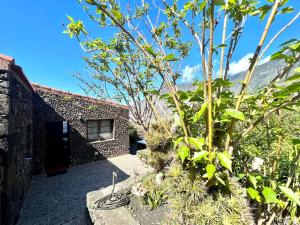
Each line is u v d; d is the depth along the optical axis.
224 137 1.44
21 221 5.00
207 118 1.30
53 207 5.71
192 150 1.43
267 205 1.94
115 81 3.47
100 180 7.98
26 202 6.05
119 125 11.88
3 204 4.01
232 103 1.48
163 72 1.61
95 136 11.08
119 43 2.27
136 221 3.08
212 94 1.31
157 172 4.08
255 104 1.41
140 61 2.74
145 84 2.76
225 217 1.36
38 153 8.77
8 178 4.12
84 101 10.30
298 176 1.88
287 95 1.05
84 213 5.01
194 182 1.46
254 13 1.31
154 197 3.74
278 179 2.14
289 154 1.97
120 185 4.70
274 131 2.20
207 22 1.55
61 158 9.49
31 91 8.00
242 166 2.07
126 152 12.19
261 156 2.57
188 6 1.60
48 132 9.16
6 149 4.04
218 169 1.38
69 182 7.78
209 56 1.17
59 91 9.48
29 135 7.94
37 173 8.70
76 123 10.05
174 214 1.55
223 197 1.43
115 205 3.62
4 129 4.03
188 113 1.57
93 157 10.64
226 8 1.33
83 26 1.82
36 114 8.75
